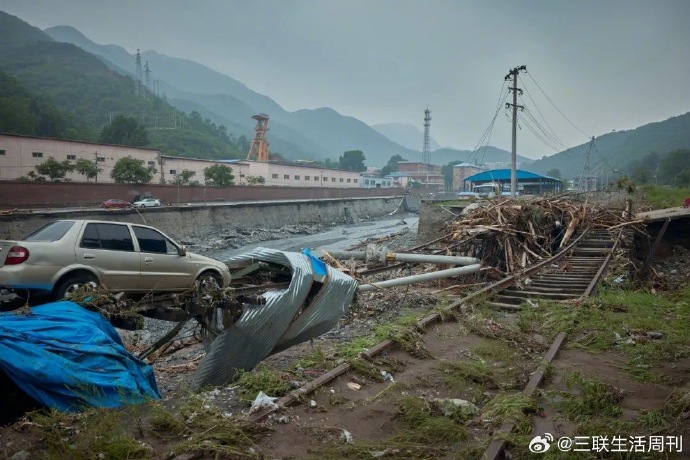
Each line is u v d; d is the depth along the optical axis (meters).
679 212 22.91
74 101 145.88
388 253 11.95
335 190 81.12
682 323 9.00
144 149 58.72
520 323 8.75
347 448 4.23
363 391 5.70
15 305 7.88
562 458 4.05
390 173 131.75
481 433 4.65
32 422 4.55
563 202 23.66
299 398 5.21
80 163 47.50
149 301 7.89
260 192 65.50
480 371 6.28
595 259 16.42
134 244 8.66
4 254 7.48
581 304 10.16
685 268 19.53
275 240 42.88
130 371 5.57
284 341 7.59
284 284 9.55
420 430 4.62
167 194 51.50
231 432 4.33
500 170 56.91
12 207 37.22
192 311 7.69
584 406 5.13
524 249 16.22
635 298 11.05
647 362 6.80
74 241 7.96
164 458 3.94
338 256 12.05
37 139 47.53
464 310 9.73
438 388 5.88
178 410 5.06
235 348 6.95
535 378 5.89
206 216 42.00
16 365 4.81
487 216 17.28
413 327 8.04
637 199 37.84
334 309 8.23
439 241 16.58
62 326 5.67
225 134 159.88
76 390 4.98
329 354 7.27
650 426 4.73
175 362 9.21
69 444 4.21
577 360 6.97
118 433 4.32
